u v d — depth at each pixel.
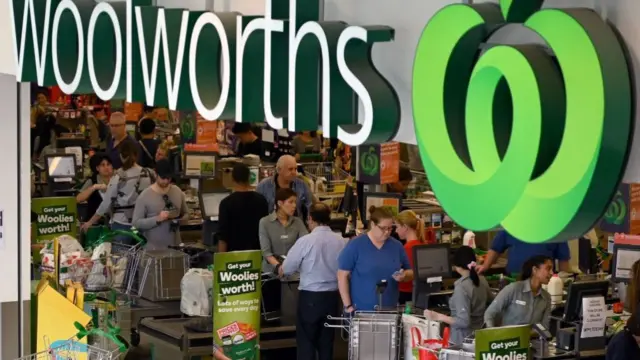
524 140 4.70
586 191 4.48
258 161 18.22
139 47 7.40
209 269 11.91
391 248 11.33
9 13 9.12
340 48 5.88
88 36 7.84
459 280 10.95
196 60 6.85
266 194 14.03
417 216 13.66
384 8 6.01
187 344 11.16
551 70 4.68
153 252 12.27
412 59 5.83
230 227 12.84
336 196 17.27
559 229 4.59
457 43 5.12
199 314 11.52
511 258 13.18
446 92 5.18
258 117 6.59
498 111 5.02
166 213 13.77
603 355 10.80
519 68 4.71
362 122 6.07
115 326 10.21
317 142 19.36
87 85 8.05
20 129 11.38
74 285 10.30
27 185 11.45
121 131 16.73
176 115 23.09
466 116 5.05
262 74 6.56
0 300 11.45
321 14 6.36
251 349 10.97
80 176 18.94
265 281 12.37
